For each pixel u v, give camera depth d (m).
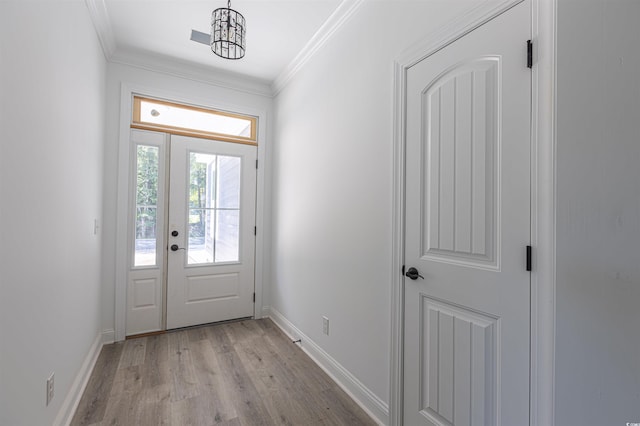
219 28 1.90
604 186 0.82
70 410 1.60
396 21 1.60
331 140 2.19
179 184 2.90
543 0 0.98
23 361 1.07
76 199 1.70
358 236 1.86
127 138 2.66
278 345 2.58
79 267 1.79
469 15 1.22
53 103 1.32
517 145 1.06
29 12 1.09
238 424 1.59
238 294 3.19
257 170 3.30
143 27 2.29
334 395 1.87
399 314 1.53
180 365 2.20
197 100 2.97
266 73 3.01
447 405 1.30
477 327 1.18
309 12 2.07
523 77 1.04
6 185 0.95
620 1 0.79
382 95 1.69
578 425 0.86
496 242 1.13
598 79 0.83
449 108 1.31
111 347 2.48
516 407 1.05
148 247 2.78
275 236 3.23
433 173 1.39
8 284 0.97
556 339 0.91
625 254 0.78
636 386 0.76
